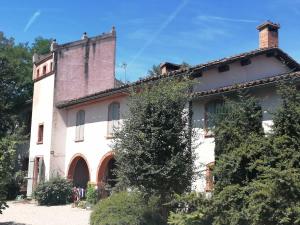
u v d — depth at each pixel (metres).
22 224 16.59
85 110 26.30
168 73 18.77
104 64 30.11
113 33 30.70
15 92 34.59
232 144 11.48
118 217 13.62
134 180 14.05
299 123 10.53
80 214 20.09
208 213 11.16
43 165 27.81
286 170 9.64
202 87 18.88
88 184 24.39
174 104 14.52
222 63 18.97
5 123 30.98
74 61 28.86
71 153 27.03
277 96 15.41
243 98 12.10
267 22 21.73
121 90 21.94
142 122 14.27
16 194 28.89
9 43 39.12
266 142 10.67
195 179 14.46
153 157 13.95
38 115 29.34
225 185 11.12
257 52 19.72
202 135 17.50
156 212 14.02
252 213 9.95
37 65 30.69
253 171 10.93
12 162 14.38
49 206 23.97
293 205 9.45
